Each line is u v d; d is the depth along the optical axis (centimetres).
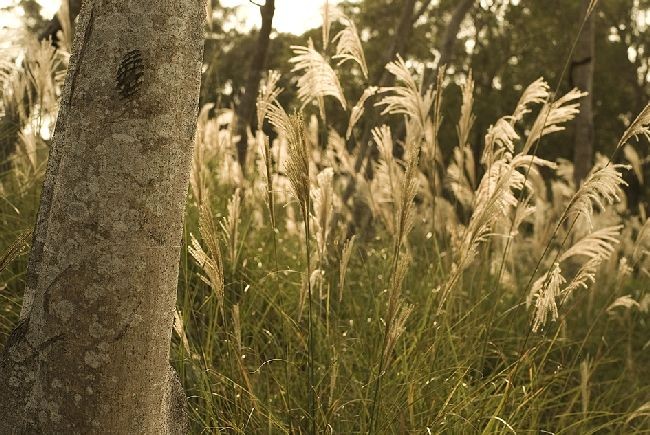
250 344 443
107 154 209
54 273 213
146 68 209
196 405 364
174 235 222
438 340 401
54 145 228
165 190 216
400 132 762
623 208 675
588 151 867
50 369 214
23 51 523
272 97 406
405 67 459
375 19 2272
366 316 454
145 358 219
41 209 229
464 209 540
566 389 504
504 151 453
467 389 385
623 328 596
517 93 2630
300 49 409
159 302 220
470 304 491
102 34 211
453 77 2580
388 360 332
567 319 600
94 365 213
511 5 2452
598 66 2959
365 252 603
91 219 210
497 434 367
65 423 214
